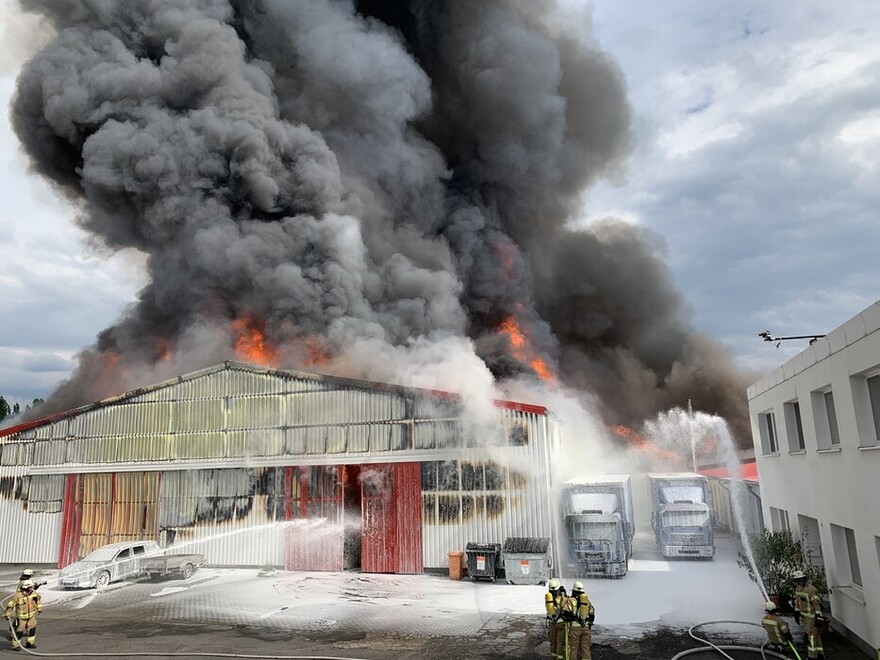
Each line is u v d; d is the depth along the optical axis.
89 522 22.50
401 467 19.80
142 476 22.33
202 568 21.02
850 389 10.55
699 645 11.23
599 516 17.81
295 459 20.78
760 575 14.91
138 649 11.74
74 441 23.23
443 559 18.89
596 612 13.70
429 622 13.43
